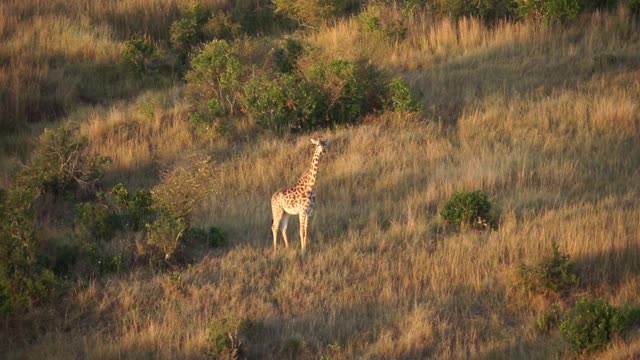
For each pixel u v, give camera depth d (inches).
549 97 871.7
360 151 807.7
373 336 520.7
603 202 658.8
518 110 853.8
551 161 746.8
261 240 661.9
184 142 866.1
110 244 646.5
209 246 647.1
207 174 686.5
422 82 938.1
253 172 783.1
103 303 564.1
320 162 792.3
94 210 666.8
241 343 504.4
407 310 544.7
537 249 596.7
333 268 604.1
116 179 812.6
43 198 762.2
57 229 697.6
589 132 799.7
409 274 588.7
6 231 586.9
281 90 868.0
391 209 697.0
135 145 860.6
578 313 498.0
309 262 610.5
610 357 467.8
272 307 555.8
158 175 816.9
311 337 517.7
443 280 577.9
